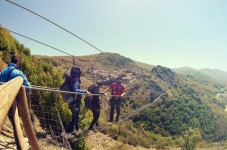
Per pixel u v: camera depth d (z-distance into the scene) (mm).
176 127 94750
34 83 14789
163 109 100562
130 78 107562
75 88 6195
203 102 133250
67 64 115250
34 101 13766
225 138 113688
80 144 14969
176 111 102562
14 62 5125
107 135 32781
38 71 16859
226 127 118500
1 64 19953
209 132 111812
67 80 6250
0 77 4949
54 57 120250
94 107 8211
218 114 128500
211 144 105125
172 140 84062
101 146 23969
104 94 7984
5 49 25781
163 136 89812
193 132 74938
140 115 94000
